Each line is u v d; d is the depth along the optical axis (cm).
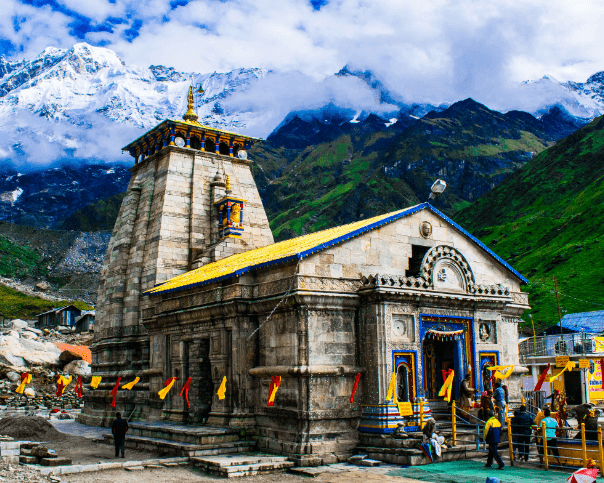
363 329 2841
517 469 2336
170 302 3478
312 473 2327
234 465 2405
